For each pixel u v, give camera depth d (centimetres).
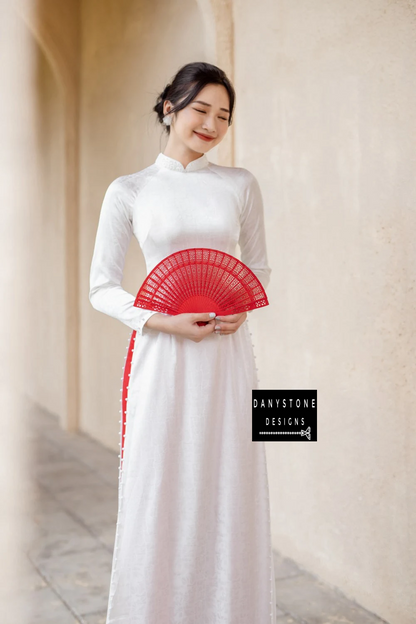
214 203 193
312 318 292
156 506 180
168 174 195
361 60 256
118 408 521
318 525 293
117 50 507
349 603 270
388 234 247
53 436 583
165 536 183
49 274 680
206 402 184
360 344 264
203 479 184
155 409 183
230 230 195
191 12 393
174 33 416
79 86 590
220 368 188
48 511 382
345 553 276
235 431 188
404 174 238
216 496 188
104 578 292
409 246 237
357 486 268
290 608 265
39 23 560
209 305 184
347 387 272
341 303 274
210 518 187
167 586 184
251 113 329
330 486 284
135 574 181
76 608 262
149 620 180
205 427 184
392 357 248
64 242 605
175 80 188
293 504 309
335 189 274
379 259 252
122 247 197
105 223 194
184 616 185
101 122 547
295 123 297
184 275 182
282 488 317
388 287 248
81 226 599
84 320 592
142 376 187
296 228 301
